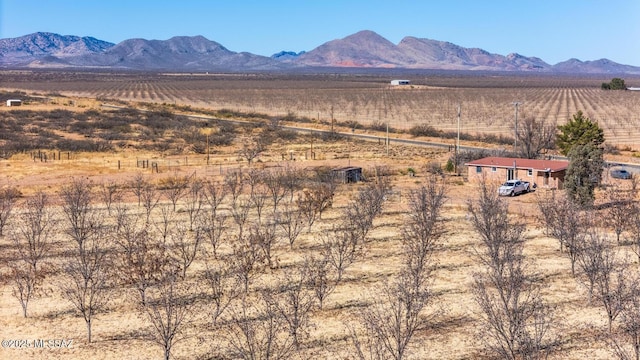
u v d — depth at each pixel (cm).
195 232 5119
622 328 3183
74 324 3372
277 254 4597
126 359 2977
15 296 3572
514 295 3031
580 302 3597
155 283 3788
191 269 4206
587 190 5753
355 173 7750
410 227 5209
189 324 3347
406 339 2812
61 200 6344
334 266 4266
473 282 3931
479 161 7869
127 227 4891
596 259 3822
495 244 4031
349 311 3512
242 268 3875
